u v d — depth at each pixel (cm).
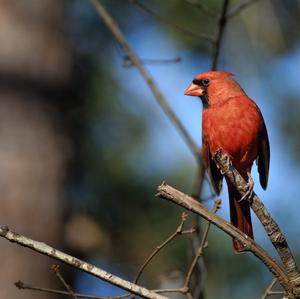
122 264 1190
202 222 1191
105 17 1036
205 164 959
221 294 1148
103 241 1186
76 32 1219
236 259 1155
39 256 1024
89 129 1199
